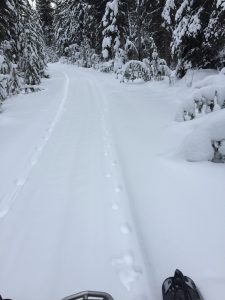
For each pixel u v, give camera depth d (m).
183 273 2.75
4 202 4.25
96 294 2.10
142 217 3.66
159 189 4.28
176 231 3.34
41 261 3.04
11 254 3.17
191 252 3.00
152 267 2.86
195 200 3.91
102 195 4.27
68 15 42.66
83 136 7.05
